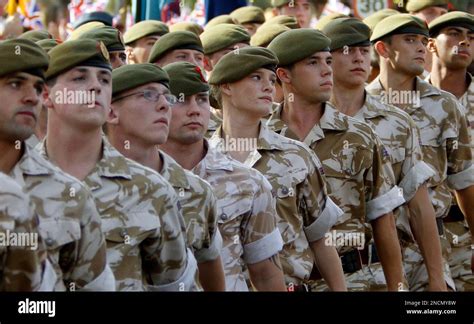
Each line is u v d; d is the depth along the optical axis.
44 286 10.78
